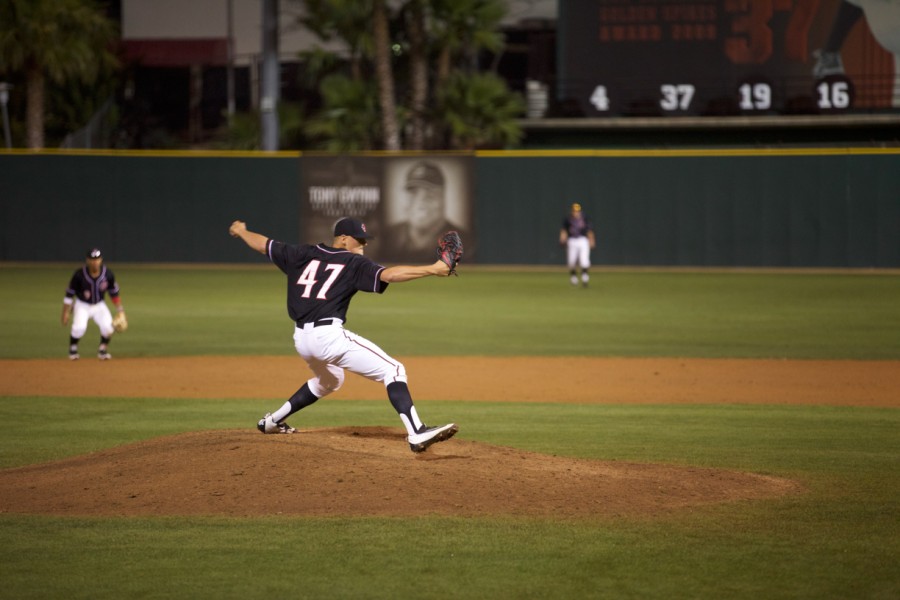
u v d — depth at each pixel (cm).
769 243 11738
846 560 2211
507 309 8225
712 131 13662
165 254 12444
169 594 2006
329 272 2838
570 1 13588
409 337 6669
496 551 2253
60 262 12456
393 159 12181
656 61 13512
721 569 2150
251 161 12306
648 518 2500
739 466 3156
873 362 5619
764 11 13275
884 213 11488
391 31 13362
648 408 4309
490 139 12775
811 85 13400
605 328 7088
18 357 5762
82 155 12356
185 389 4766
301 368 5397
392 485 2662
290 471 2725
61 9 12900
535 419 4038
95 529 2395
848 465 3169
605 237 12025
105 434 3675
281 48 15000
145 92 15650
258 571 2131
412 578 2091
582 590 2030
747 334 6769
